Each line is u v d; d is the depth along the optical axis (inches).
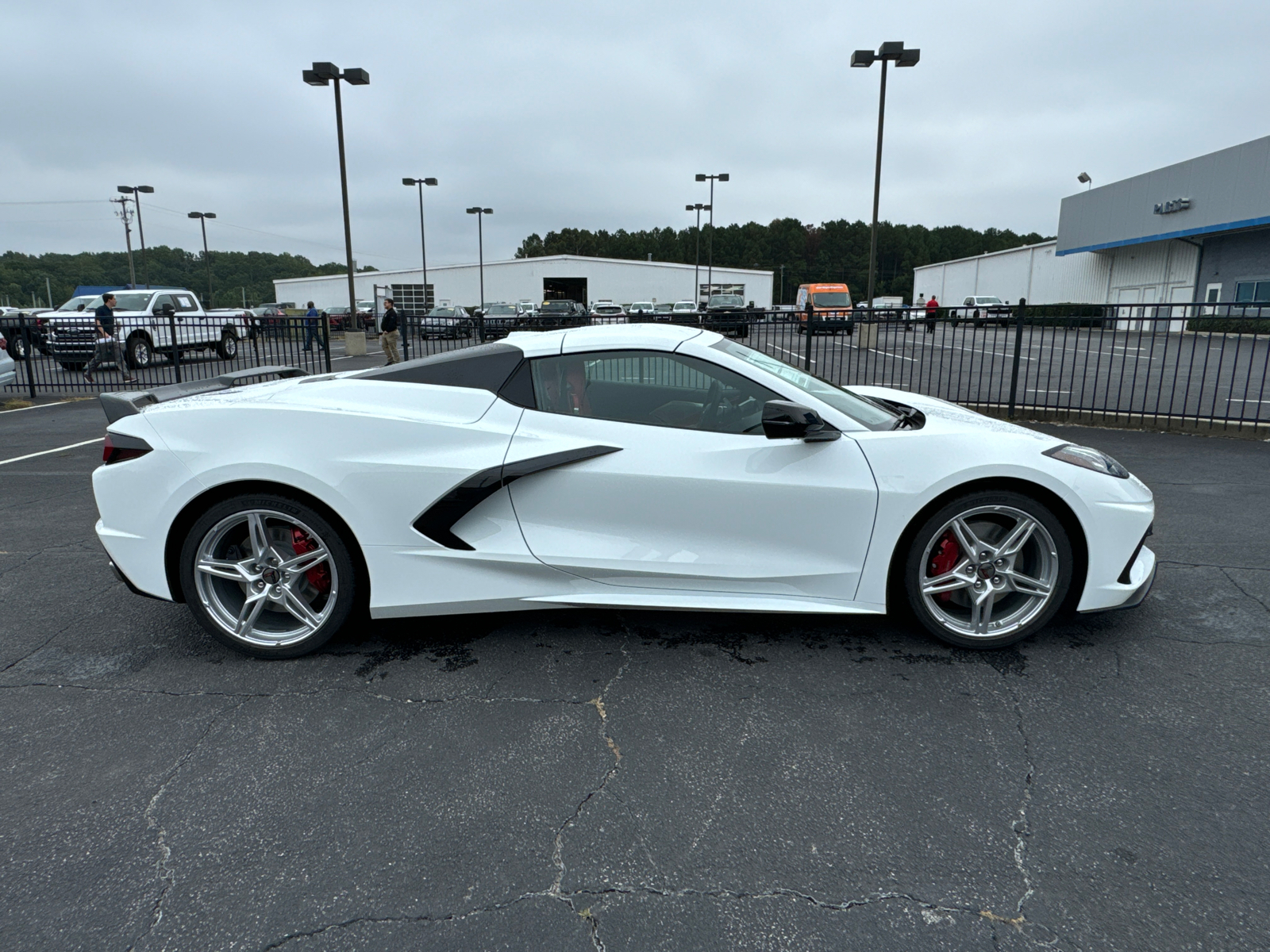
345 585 119.6
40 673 118.9
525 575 119.8
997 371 520.7
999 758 93.8
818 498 115.7
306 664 120.7
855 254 5438.0
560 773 92.3
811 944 66.8
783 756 94.9
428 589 119.7
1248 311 303.3
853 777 90.5
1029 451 116.6
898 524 115.9
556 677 115.6
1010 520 119.7
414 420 118.3
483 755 95.9
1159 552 167.9
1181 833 80.4
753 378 119.8
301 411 117.6
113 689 113.7
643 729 101.3
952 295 2075.5
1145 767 91.7
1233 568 157.8
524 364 122.3
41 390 521.0
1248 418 342.6
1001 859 76.9
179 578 121.8
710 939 67.6
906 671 115.6
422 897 73.0
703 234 5531.5
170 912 71.5
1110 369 333.7
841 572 118.3
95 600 149.0
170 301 729.6
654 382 121.2
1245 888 72.7
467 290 2444.6
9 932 69.1
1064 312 341.1
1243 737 97.7
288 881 75.4
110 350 546.6
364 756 96.0
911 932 68.0
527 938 68.1
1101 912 69.9
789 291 5398.6
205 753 97.0
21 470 272.4
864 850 78.6
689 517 117.3
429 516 117.2
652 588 120.1
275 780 91.4
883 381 378.9
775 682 113.0
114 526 119.2
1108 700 106.9
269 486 117.7
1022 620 120.1
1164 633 127.6
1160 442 299.6
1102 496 116.1
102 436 346.0
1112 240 1417.3
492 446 117.6
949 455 115.8
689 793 88.0
